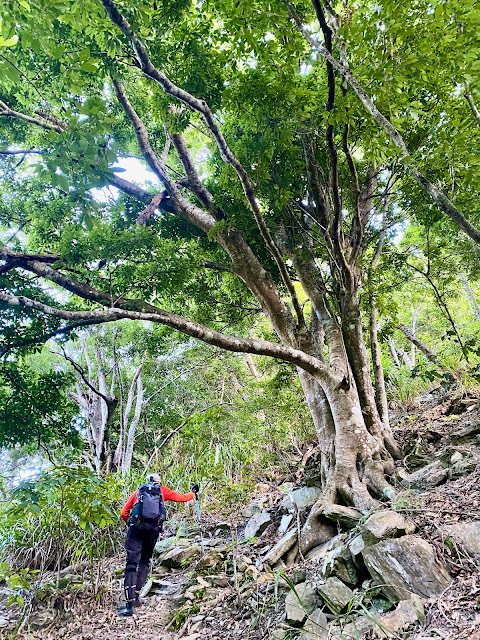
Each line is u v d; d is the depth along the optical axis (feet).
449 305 51.57
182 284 25.13
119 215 27.17
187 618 13.33
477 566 9.82
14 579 12.79
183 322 17.39
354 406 19.90
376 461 18.60
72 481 14.73
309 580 12.53
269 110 17.38
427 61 12.98
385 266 27.55
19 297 15.47
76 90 10.06
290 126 17.97
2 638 12.73
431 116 18.65
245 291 30.32
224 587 14.97
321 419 21.95
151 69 13.74
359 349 21.89
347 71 12.71
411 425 23.84
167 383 48.60
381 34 13.07
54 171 9.86
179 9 16.94
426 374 25.64
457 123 15.06
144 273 22.97
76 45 18.01
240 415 30.48
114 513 20.13
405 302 51.08
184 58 18.40
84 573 16.89
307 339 22.70
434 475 16.62
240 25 14.39
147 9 12.60
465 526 11.14
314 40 13.06
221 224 21.91
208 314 31.04
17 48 20.49
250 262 24.22
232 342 17.74
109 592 16.01
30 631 13.15
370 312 25.62
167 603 15.19
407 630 8.51
